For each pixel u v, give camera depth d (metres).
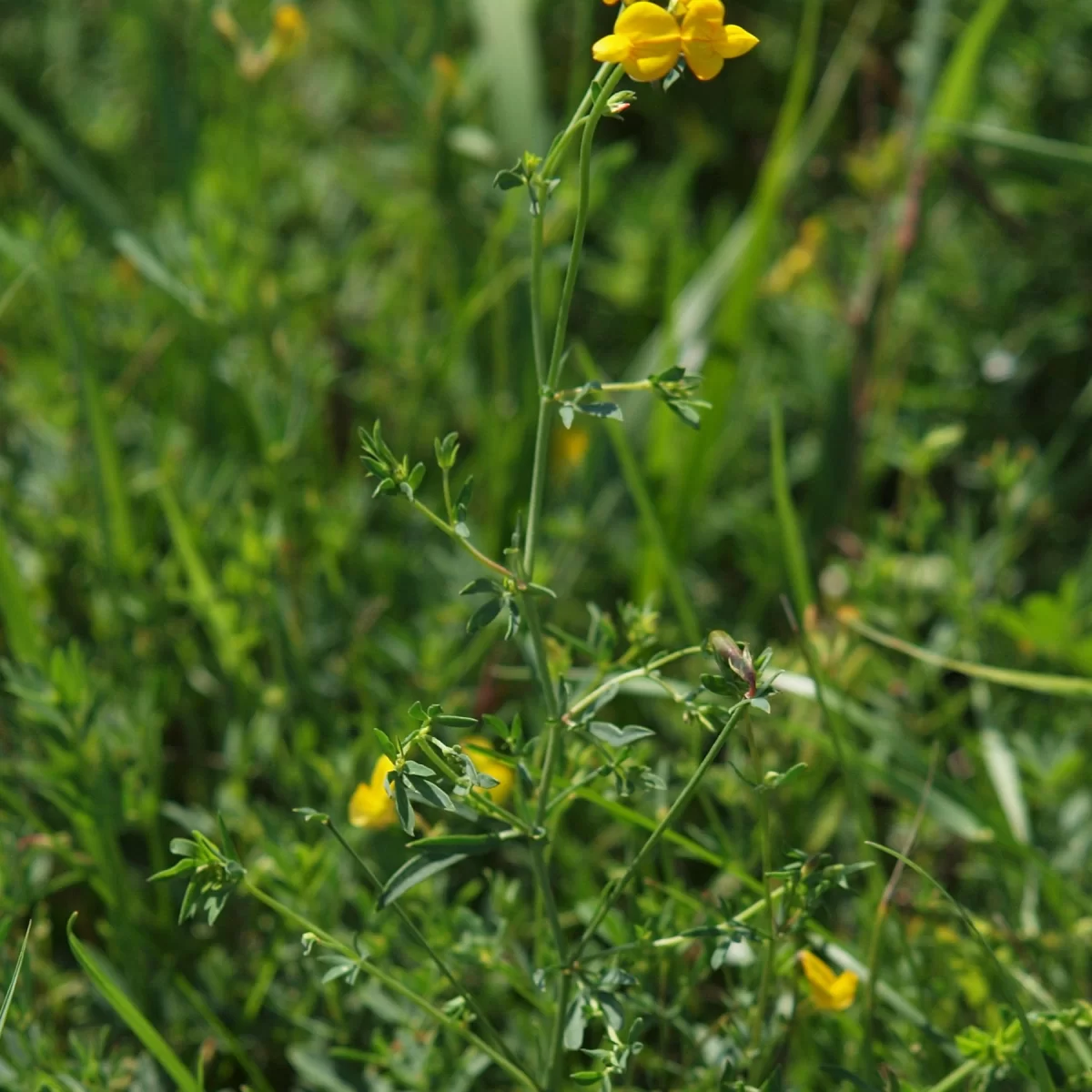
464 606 0.92
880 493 1.14
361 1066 0.81
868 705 0.90
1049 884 0.82
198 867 0.73
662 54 0.71
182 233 1.00
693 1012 0.81
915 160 1.05
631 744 0.80
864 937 0.82
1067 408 1.15
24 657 0.84
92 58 1.44
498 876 0.81
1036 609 0.88
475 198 1.12
